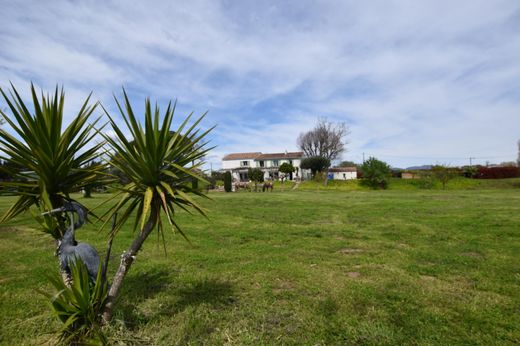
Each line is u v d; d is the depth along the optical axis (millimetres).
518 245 7105
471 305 3801
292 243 7613
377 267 5488
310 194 31281
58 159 3059
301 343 2945
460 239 7879
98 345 2566
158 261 5914
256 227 10180
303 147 70375
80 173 3219
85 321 2713
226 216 13164
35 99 2826
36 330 3195
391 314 3566
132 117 2699
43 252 6590
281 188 47875
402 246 7250
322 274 5090
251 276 4980
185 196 2877
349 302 3914
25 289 4352
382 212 14070
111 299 2906
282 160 70625
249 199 23703
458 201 19656
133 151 2770
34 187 3062
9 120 2775
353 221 11391
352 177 66375
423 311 3637
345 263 5746
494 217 11641
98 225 10195
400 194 29422
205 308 3707
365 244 7438
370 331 3119
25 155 2904
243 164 74438
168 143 3021
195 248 7098
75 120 3168
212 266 5586
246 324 3311
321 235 8703
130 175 2781
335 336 3072
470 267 5438
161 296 4105
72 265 2695
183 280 4770
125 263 2945
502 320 3396
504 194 26906
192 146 3158
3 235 8562
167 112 2688
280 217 12734
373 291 4266
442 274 5047
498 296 4125
